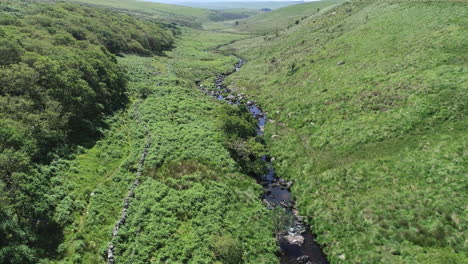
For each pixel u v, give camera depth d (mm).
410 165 29141
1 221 20156
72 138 35500
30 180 25281
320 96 49531
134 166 33719
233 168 35906
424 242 22172
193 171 33719
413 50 49312
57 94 36469
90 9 106438
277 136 44344
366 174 30391
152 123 44938
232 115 48688
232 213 28500
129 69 69188
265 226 27828
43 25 64562
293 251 25500
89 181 30172
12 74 33969
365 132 36500
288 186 34531
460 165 26656
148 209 27094
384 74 46594
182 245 23953
